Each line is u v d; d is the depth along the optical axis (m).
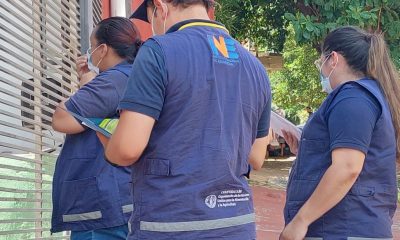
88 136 3.08
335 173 2.51
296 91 18.30
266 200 10.84
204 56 2.16
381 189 2.64
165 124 2.09
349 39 2.80
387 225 2.66
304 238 2.68
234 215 2.14
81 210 3.06
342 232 2.59
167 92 2.07
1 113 3.09
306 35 10.58
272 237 7.77
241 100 2.24
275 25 15.13
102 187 3.03
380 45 2.79
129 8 6.54
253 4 14.62
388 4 10.95
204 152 2.09
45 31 3.72
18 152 3.61
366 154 2.55
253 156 2.49
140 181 2.12
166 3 2.31
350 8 10.36
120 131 2.04
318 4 10.80
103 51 3.19
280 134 3.30
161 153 2.08
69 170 3.08
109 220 3.03
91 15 4.73
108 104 2.96
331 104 2.66
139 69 2.07
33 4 3.52
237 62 2.28
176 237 2.05
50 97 3.74
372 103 2.60
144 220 2.08
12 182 3.66
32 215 3.70
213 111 2.13
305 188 2.69
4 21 3.34
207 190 2.08
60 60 4.00
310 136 2.72
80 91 2.96
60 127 2.98
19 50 3.46
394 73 2.79
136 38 3.24
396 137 2.75
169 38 2.15
